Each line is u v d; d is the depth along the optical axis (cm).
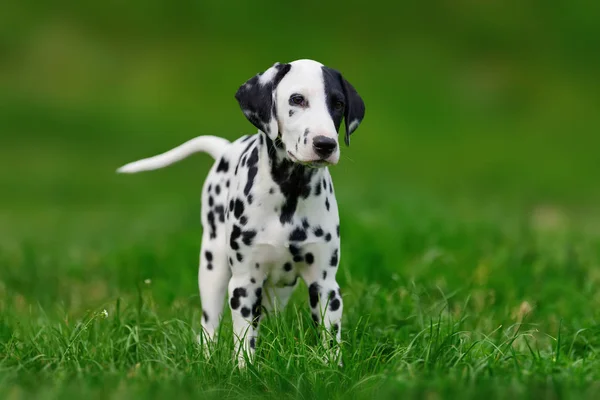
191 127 2912
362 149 2648
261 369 639
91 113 3034
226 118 2981
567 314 850
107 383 621
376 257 966
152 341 730
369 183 1817
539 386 597
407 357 662
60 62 3388
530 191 2203
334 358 645
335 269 675
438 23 3675
